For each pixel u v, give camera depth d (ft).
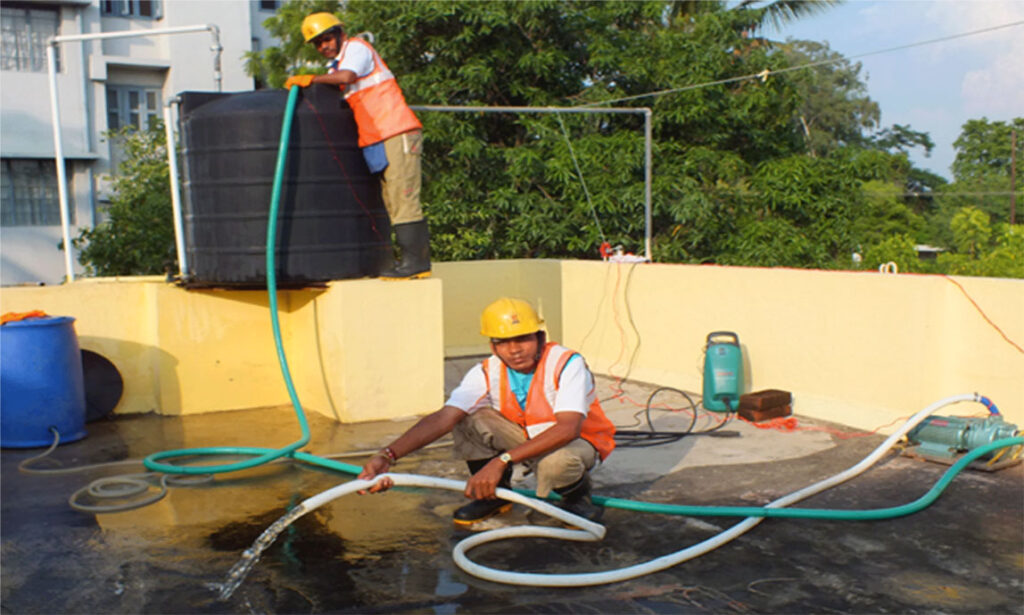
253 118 17.46
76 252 60.08
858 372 18.31
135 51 62.23
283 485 14.44
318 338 19.47
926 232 93.91
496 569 10.84
